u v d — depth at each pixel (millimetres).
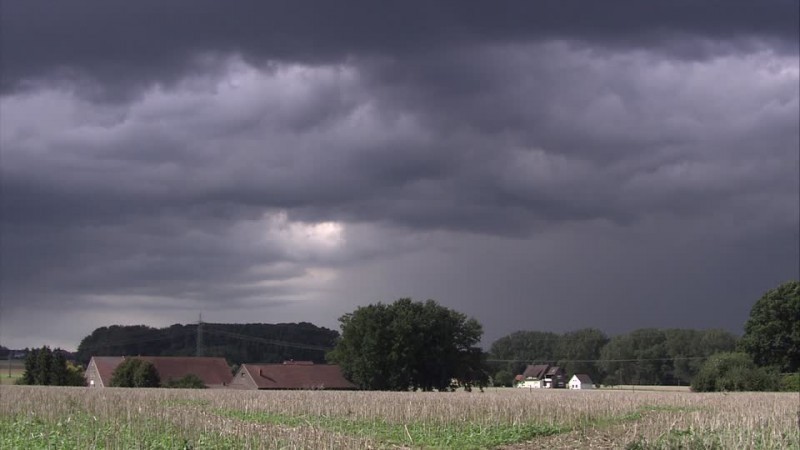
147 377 111875
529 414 44062
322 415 45375
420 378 110188
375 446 31453
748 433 32531
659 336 193000
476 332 113312
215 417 41281
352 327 111062
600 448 32688
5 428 34562
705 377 102188
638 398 65312
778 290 111938
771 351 110875
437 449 31781
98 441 29234
